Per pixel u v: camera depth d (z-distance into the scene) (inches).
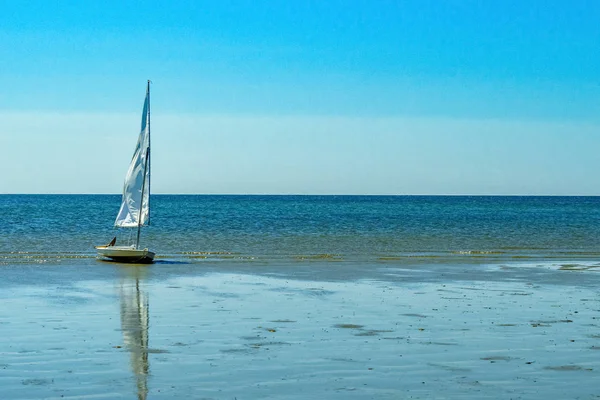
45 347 776.9
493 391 625.9
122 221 1904.5
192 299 1146.7
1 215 4345.5
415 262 1814.7
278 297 1173.7
